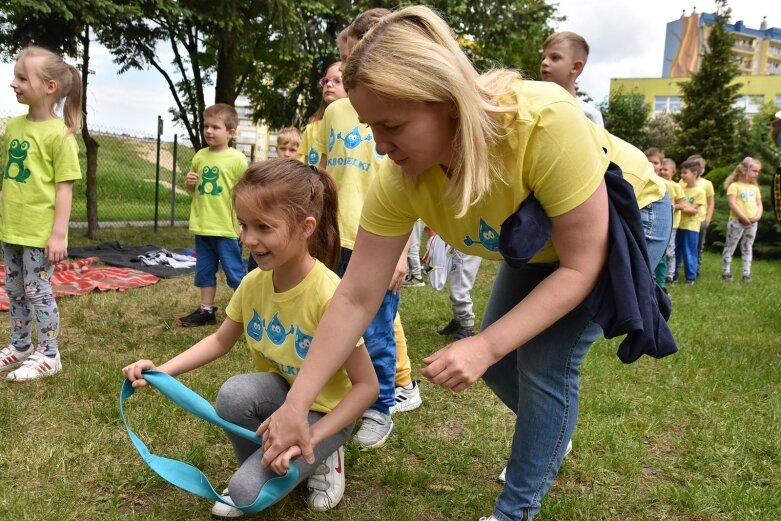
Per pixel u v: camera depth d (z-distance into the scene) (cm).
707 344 451
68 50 880
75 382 311
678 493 228
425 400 319
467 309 440
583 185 144
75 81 327
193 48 1080
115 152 1370
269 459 170
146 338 413
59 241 319
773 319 560
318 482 212
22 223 319
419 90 127
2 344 383
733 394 345
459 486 232
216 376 336
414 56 127
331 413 186
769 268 1127
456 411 305
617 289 150
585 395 330
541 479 185
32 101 319
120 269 648
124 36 1006
